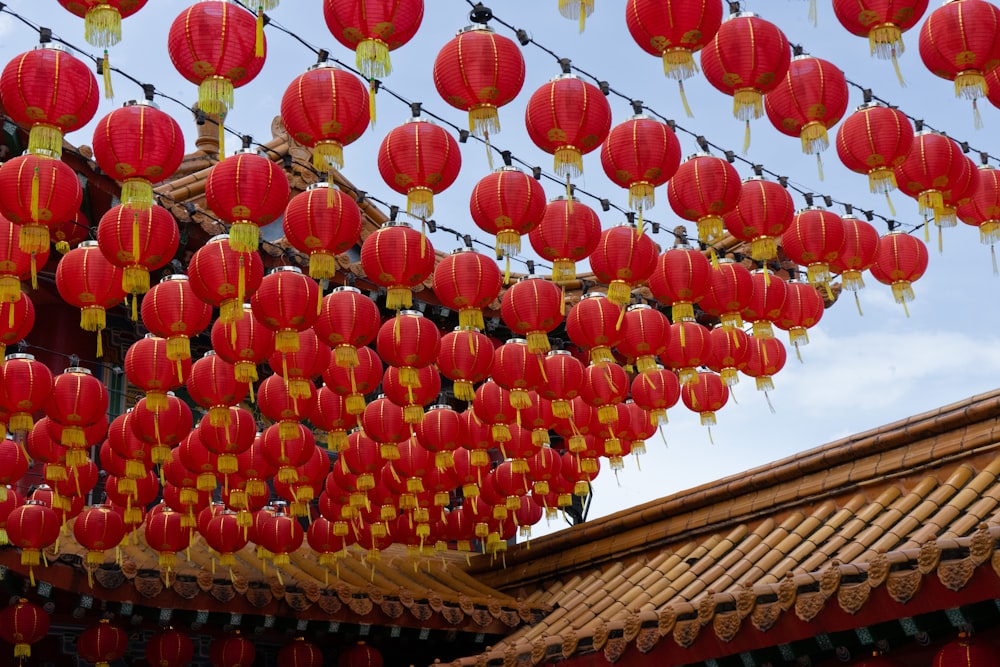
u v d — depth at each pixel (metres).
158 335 9.04
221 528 11.57
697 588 11.56
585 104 7.71
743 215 8.79
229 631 12.34
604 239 8.91
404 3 6.98
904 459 10.77
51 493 11.23
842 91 7.94
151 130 7.46
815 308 9.86
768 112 8.21
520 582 14.68
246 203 7.80
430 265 8.75
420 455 11.28
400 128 7.95
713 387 10.73
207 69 7.17
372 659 12.88
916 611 7.41
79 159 11.38
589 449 12.34
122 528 11.05
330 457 14.27
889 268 9.63
